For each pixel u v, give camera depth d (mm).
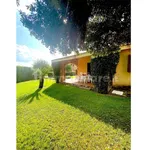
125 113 3678
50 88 4582
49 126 3369
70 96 4488
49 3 3078
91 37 3154
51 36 3309
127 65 5051
